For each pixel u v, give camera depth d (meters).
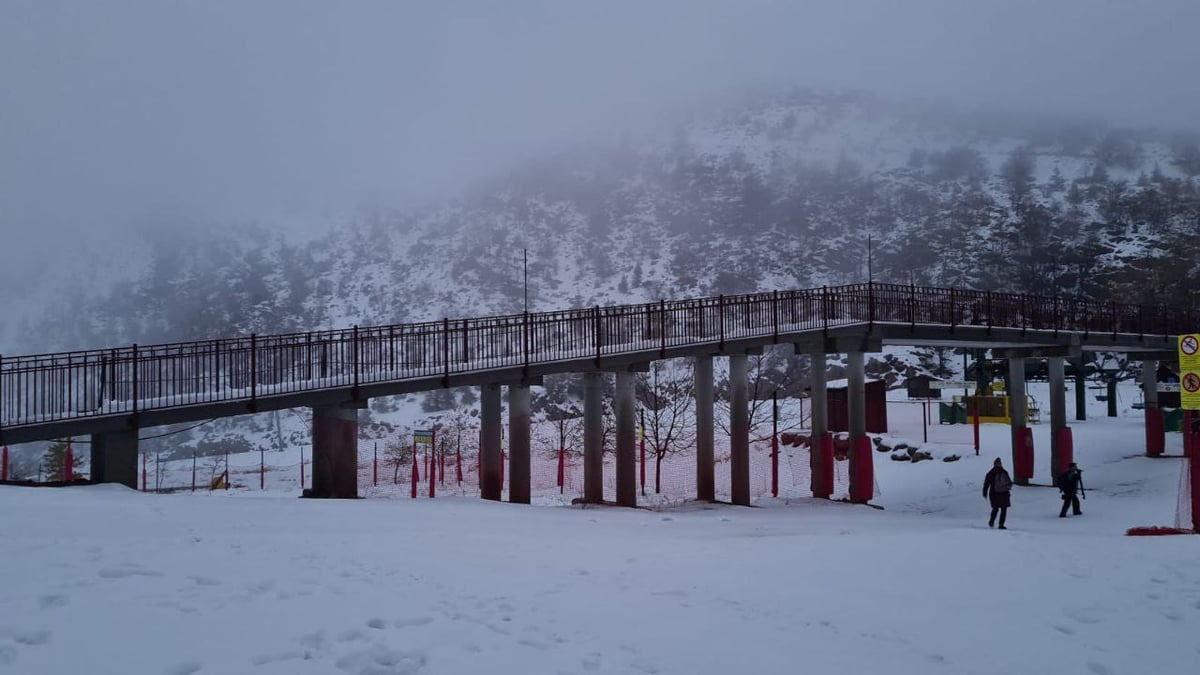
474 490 36.41
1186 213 156.38
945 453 40.81
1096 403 71.25
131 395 19.45
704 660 6.95
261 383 20.25
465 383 22.30
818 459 30.62
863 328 29.67
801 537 15.83
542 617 8.27
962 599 9.83
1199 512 19.25
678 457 43.94
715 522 21.08
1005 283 136.12
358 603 8.34
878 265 161.00
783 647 7.46
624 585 10.26
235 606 7.89
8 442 17.06
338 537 13.29
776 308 28.41
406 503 19.33
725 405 54.41
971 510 30.30
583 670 6.47
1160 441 41.06
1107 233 153.75
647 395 51.16
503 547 13.29
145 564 9.76
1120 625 8.70
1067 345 36.28
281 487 40.84
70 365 18.55
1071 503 30.64
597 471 25.19
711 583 10.55
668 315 26.09
